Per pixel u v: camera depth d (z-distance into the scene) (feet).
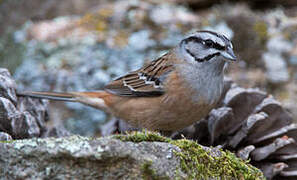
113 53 42.93
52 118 38.04
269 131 24.72
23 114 21.86
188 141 18.49
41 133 24.40
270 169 23.35
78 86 40.42
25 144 16.48
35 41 44.88
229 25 45.65
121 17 47.21
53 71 41.50
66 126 37.73
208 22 46.70
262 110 25.14
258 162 24.08
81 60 42.34
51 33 45.91
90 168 16.34
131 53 42.98
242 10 47.83
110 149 16.39
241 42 43.75
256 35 44.29
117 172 16.55
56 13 48.78
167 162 17.31
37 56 43.29
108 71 41.39
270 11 48.52
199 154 18.17
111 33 45.37
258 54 42.75
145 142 17.69
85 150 16.26
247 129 24.16
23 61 42.88
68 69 41.70
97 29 46.06
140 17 47.14
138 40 44.24
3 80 22.77
